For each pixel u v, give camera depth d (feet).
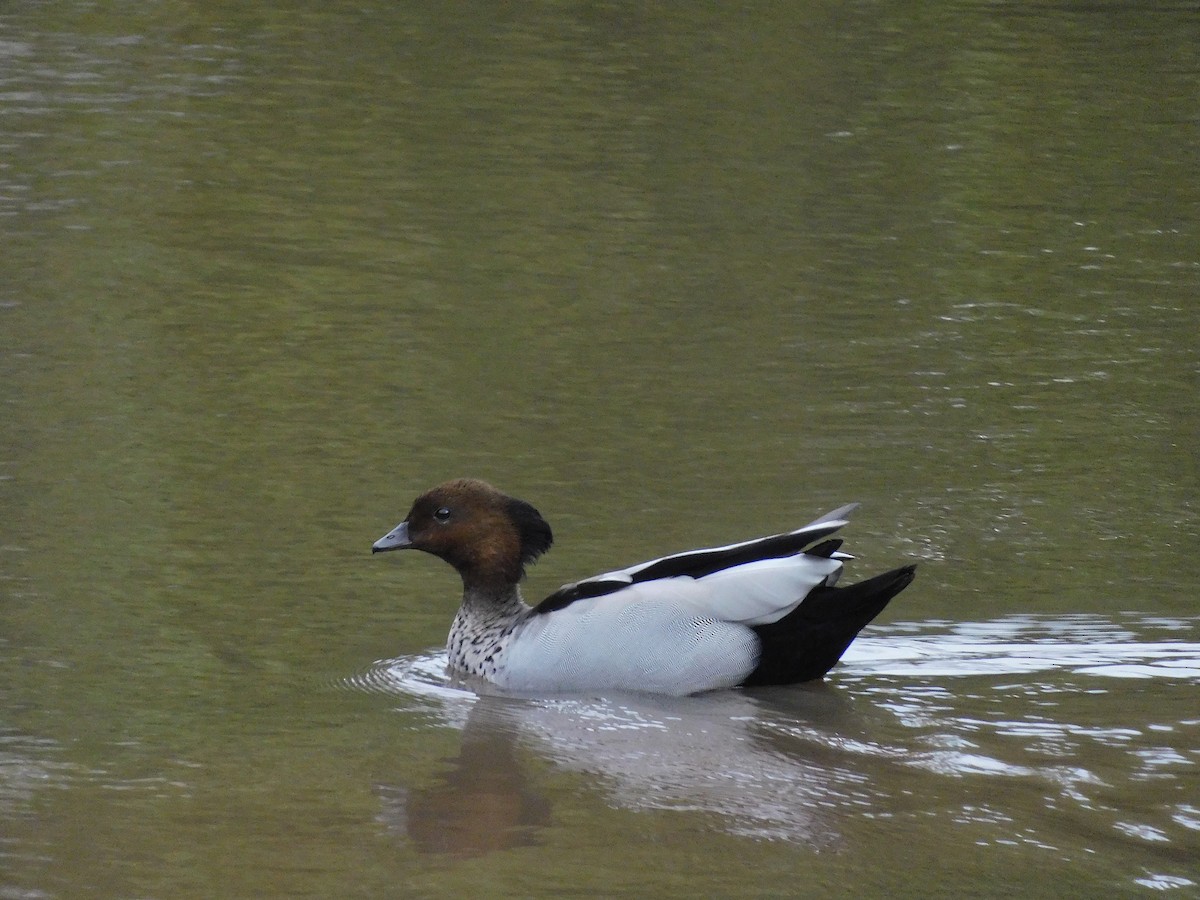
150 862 27.71
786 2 122.72
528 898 26.58
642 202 81.35
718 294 69.21
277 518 46.98
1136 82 103.19
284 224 77.41
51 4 120.67
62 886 26.86
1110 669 37.40
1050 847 28.48
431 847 28.30
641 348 62.75
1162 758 32.58
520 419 55.26
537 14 120.37
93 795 30.50
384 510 47.62
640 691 36.99
